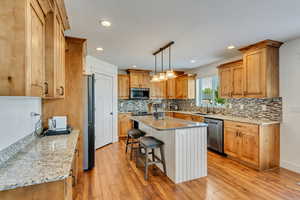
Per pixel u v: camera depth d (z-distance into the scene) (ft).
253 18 6.96
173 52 12.08
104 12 6.43
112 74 16.12
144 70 19.26
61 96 6.51
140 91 19.12
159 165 10.03
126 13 6.51
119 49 11.21
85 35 8.72
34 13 3.91
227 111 14.08
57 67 5.69
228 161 11.17
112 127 16.10
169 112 19.51
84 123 9.80
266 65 9.75
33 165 4.02
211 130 13.17
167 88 20.92
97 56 13.07
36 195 3.55
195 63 15.90
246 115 12.34
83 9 6.20
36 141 6.19
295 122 9.52
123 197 7.14
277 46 10.03
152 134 11.09
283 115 10.05
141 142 9.41
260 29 8.09
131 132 11.96
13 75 3.25
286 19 7.06
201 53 12.34
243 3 5.83
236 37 9.13
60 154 4.78
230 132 11.50
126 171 9.71
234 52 12.08
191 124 9.00
